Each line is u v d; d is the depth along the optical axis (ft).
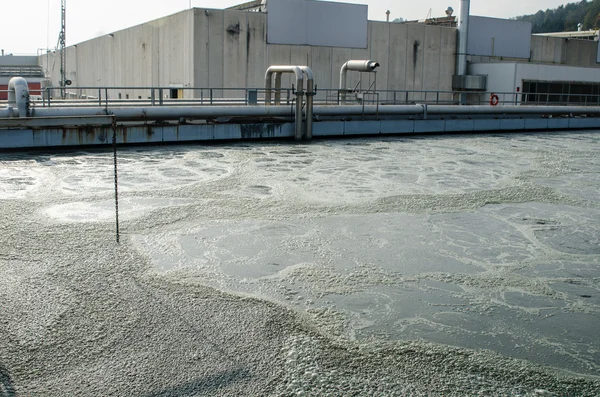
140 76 111.34
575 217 32.96
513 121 88.53
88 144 56.54
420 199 36.52
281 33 95.71
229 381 14.28
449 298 20.57
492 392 14.26
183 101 66.44
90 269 22.22
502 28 120.37
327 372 14.94
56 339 16.33
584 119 96.53
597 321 18.95
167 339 16.51
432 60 112.16
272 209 32.83
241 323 17.79
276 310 18.92
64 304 18.80
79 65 154.20
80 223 28.78
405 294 20.80
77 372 14.52
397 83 108.88
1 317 17.70
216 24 90.07
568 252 26.40
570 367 15.76
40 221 28.96
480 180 44.04
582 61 136.15
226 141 65.10
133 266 22.75
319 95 101.04
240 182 40.63
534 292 21.42
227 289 20.67
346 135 73.15
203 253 24.70
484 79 112.88
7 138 52.39
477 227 30.27
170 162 49.14
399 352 16.29
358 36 102.83
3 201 33.06
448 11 134.41
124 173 43.16
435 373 15.14
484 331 17.94
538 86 111.55
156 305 18.95
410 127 78.48
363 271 23.07
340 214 32.12
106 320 17.67
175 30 94.89
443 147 65.26
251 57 93.81
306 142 66.59
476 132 86.33
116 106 58.08
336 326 17.90
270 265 23.41
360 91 75.97
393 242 27.12
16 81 51.98
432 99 113.39
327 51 100.63
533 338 17.54
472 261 24.77
